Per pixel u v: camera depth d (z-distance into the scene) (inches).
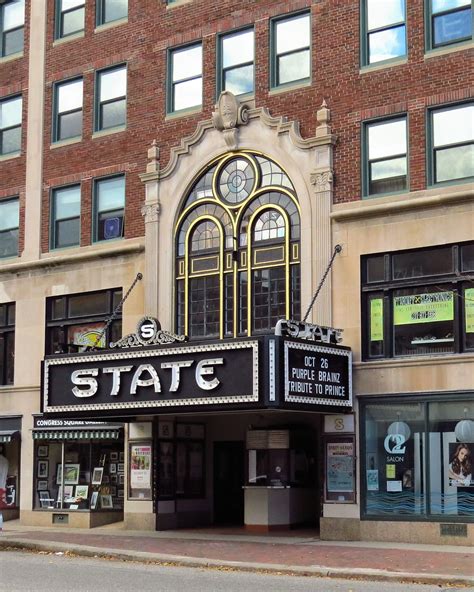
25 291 1247.5
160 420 1088.8
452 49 941.2
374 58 996.6
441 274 924.0
